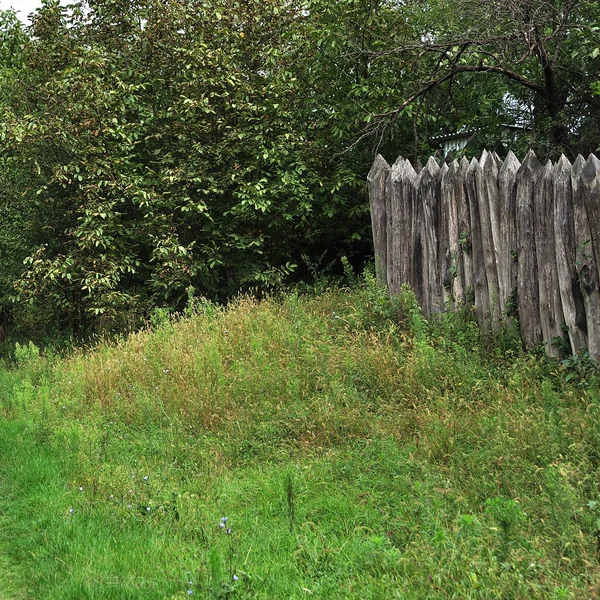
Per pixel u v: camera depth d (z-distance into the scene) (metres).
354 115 11.20
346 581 3.66
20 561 4.35
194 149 11.58
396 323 8.01
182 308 12.05
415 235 8.17
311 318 8.55
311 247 12.62
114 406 7.37
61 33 12.20
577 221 6.20
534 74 10.06
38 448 6.38
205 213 11.20
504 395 5.91
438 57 10.34
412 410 6.02
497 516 4.14
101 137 11.30
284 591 3.63
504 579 3.43
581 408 5.45
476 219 7.39
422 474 4.87
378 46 11.07
